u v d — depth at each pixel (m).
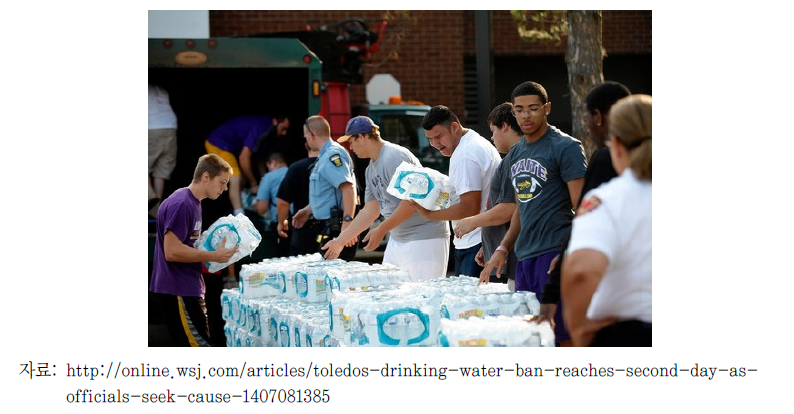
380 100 17.19
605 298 3.37
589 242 3.20
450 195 6.36
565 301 3.25
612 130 3.34
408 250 6.73
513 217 5.50
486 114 13.48
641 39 18.00
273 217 9.66
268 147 10.23
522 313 4.48
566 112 18.69
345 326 4.66
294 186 8.52
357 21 13.16
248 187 10.16
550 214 5.15
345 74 12.22
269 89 10.45
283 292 6.42
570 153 5.10
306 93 10.38
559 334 4.58
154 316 8.82
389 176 6.77
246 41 9.65
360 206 9.68
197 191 6.46
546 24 16.34
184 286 6.49
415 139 13.77
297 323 5.43
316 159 8.45
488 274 5.44
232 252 6.42
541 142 5.21
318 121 8.38
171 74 10.18
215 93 10.38
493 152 6.18
